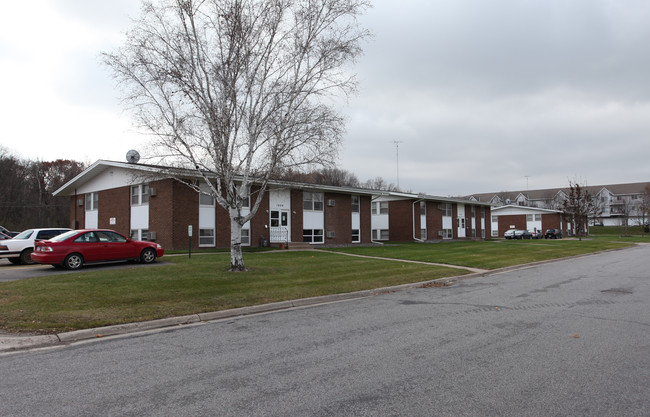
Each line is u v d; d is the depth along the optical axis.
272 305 9.90
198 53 13.48
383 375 5.11
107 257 15.89
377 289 12.42
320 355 5.98
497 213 69.12
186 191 23.80
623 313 8.70
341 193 32.97
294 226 29.16
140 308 8.91
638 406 4.20
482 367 5.37
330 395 4.50
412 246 32.25
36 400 4.42
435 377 5.02
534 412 4.07
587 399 4.36
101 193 28.92
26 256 17.64
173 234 23.11
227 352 6.20
